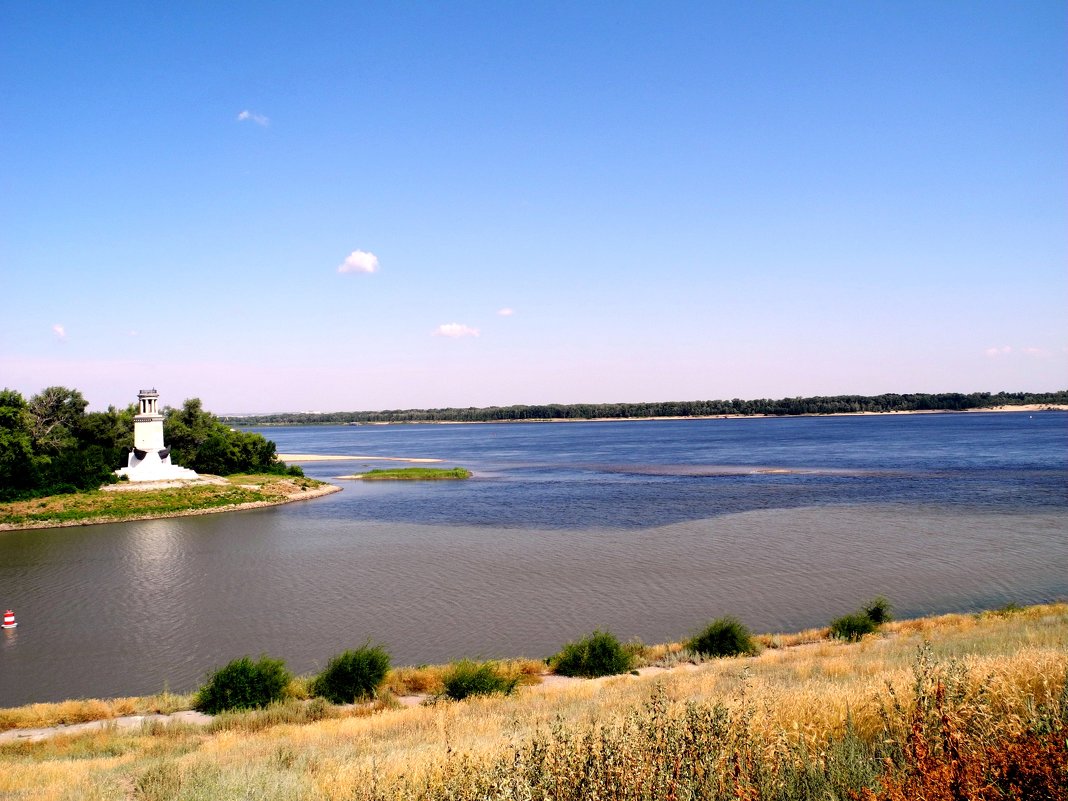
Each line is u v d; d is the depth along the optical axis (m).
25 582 42.59
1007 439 174.00
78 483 74.25
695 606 33.94
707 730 6.45
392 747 13.62
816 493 75.25
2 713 21.17
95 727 19.75
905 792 5.27
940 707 6.27
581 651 24.75
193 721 20.34
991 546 45.97
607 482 94.44
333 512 71.00
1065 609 28.36
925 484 80.69
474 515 66.31
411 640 30.09
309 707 20.75
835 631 27.61
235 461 93.12
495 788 5.84
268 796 9.95
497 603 35.28
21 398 79.88
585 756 6.03
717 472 104.31
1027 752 5.30
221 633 31.86
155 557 49.41
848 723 7.56
